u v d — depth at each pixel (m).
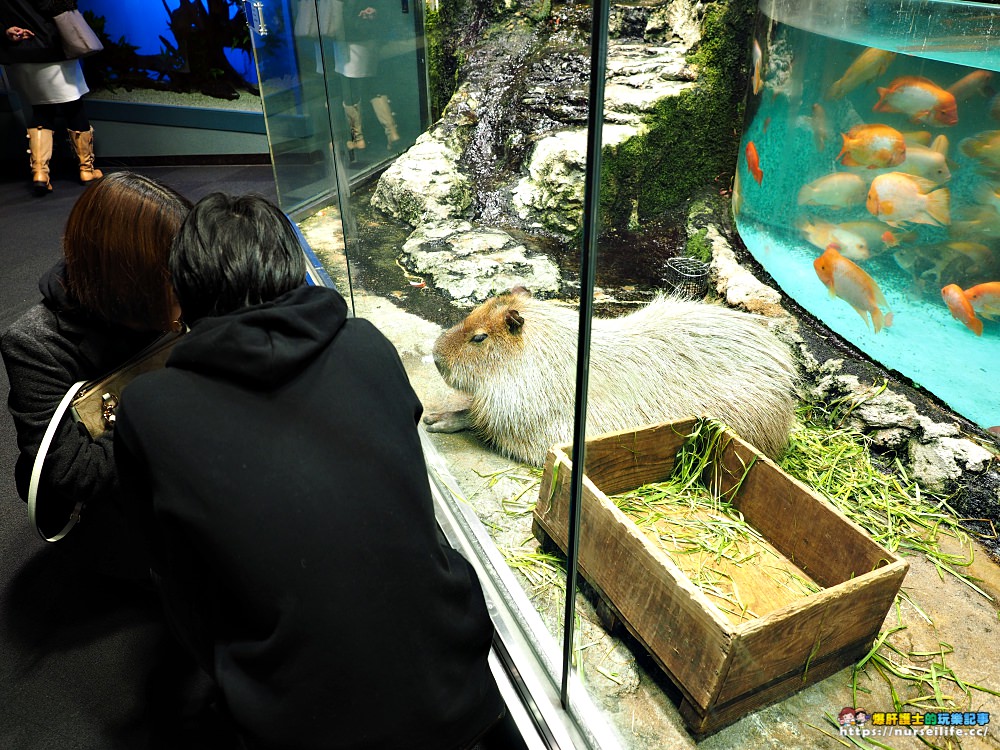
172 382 0.91
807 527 1.31
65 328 1.48
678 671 1.13
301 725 0.91
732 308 1.55
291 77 4.07
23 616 1.82
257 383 0.90
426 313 2.15
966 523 1.22
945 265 1.53
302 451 0.89
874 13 1.68
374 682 0.91
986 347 1.41
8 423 2.65
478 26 1.64
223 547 0.87
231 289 0.97
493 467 1.97
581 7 1.25
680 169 1.40
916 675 1.02
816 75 1.66
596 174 0.86
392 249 2.39
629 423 1.61
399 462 0.95
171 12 6.23
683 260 1.50
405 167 2.17
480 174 1.75
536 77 1.43
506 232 1.66
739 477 1.48
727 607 1.25
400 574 0.93
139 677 1.64
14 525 2.13
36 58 4.89
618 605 1.27
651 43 1.30
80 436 1.48
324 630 0.88
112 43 6.45
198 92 6.55
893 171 1.62
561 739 1.27
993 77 1.48
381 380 0.99
